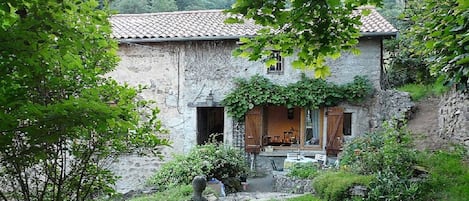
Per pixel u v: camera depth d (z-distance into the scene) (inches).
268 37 168.6
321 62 179.6
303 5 145.7
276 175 416.8
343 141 467.2
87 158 138.1
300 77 476.1
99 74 145.9
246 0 149.2
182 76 492.4
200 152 406.3
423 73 528.7
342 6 161.2
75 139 132.5
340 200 293.3
